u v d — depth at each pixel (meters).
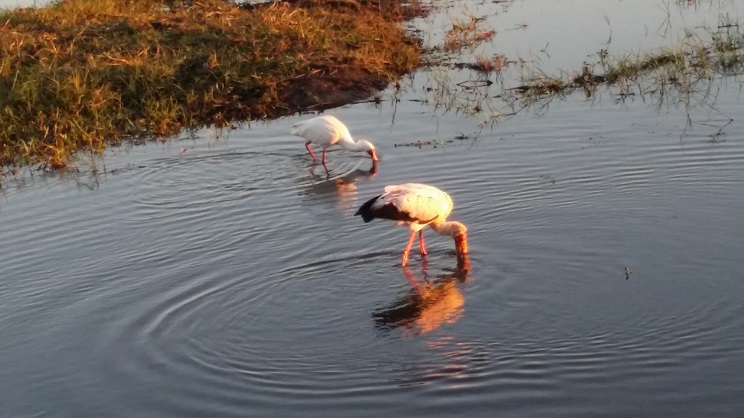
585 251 9.20
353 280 9.03
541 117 13.25
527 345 7.71
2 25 17.19
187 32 16.55
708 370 7.20
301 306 8.56
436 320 8.20
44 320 8.50
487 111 13.70
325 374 7.45
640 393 6.98
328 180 11.64
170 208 10.97
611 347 7.58
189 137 13.64
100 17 17.62
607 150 11.74
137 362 7.75
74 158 12.92
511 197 10.59
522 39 17.20
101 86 14.71
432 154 12.16
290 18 17.41
